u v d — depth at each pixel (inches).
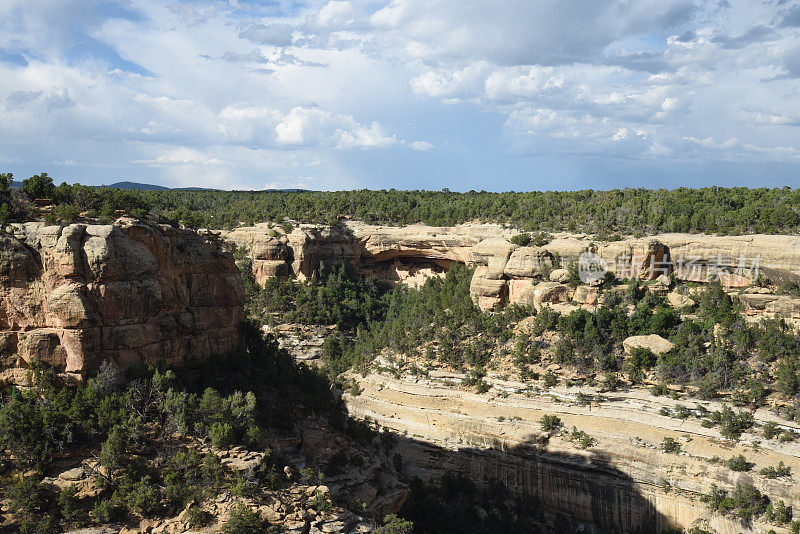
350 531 2357.3
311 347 7155.5
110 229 2556.6
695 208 6535.4
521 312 5777.6
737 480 3816.4
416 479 4121.6
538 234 6446.9
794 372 4379.9
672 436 4229.8
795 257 5009.8
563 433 4483.3
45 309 2472.9
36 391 2409.0
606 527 4163.4
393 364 5876.0
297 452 2854.3
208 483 2295.8
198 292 3206.2
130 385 2534.5
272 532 2166.6
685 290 5477.4
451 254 7864.2
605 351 5073.8
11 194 2844.5
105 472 2256.4
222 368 3245.6
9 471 2181.3
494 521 4067.4
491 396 5039.4
